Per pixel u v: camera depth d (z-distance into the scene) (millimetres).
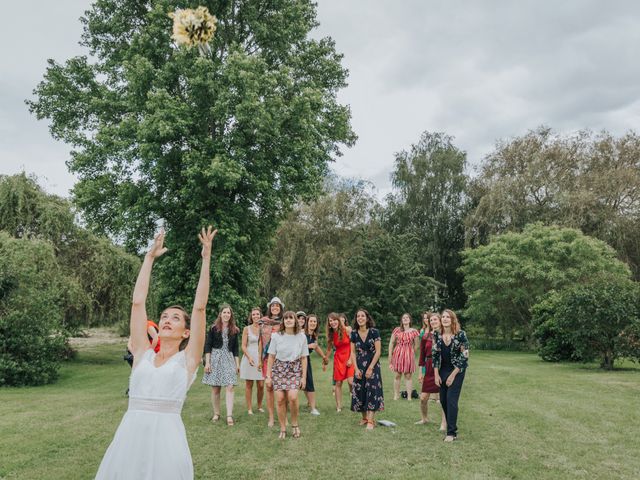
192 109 18891
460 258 35594
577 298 16250
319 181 21344
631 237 30844
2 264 15336
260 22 21641
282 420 7418
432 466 5977
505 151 34562
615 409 9211
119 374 16609
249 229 22375
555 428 7773
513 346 30984
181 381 3205
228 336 8547
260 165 19375
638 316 15570
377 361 8086
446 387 7605
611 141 32438
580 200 30219
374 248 27391
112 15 22188
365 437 7387
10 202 20531
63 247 21953
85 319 22266
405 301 25594
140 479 2939
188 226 20359
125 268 22594
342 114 22812
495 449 6664
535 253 29344
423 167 35188
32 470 5762
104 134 19328
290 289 28766
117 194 20594
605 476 5574
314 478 5562
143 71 18625
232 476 5629
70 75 21875
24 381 14047
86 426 7926
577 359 19734
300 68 23203
